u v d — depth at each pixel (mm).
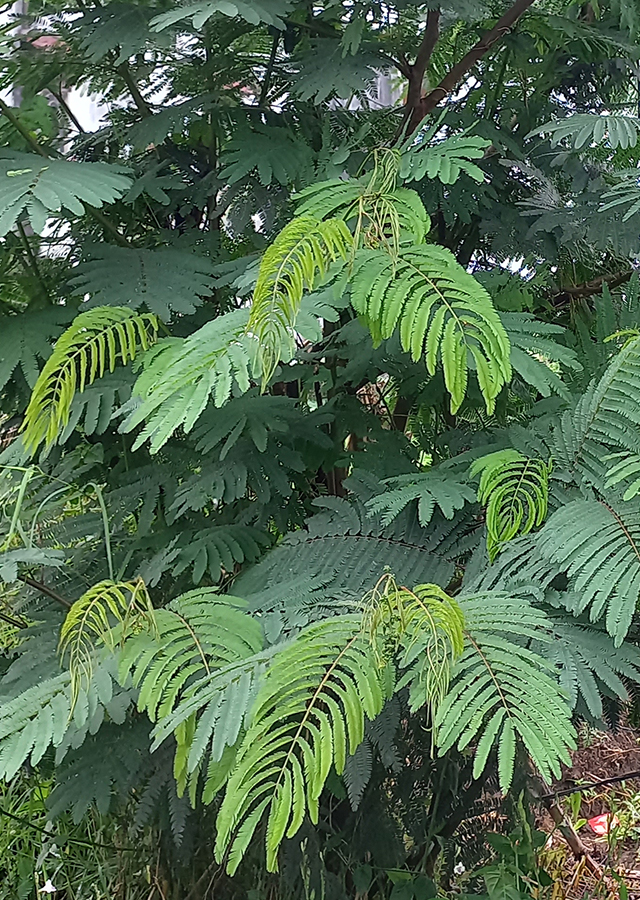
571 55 2141
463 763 1965
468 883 2182
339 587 1604
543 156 2107
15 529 1687
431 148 1557
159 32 1729
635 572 1358
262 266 1253
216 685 1312
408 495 1584
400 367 1877
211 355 1348
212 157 2072
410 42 2016
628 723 1971
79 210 1534
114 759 1726
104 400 1687
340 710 1212
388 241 1307
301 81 1821
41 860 2244
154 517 1939
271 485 1863
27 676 1664
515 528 1483
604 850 2889
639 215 1885
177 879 2051
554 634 1447
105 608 1436
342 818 2012
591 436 1561
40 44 1969
